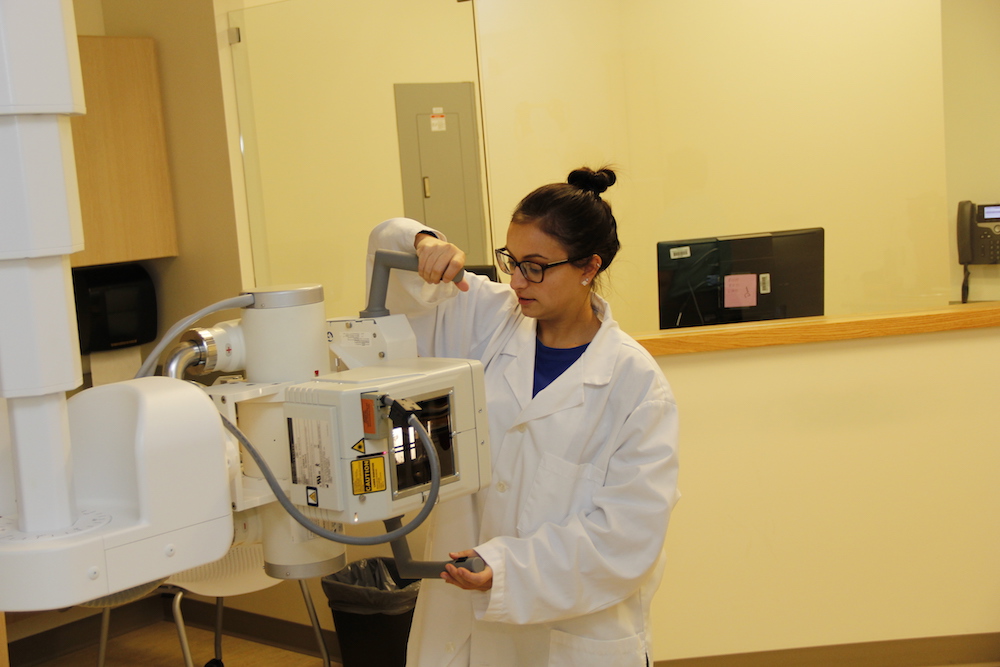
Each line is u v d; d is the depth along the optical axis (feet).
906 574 7.89
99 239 8.79
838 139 9.95
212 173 8.89
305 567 3.51
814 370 7.63
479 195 9.29
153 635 9.95
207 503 2.80
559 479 4.31
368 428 3.10
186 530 2.75
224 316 9.03
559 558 4.00
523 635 4.46
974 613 7.94
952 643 7.99
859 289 10.16
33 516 2.58
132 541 2.60
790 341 7.45
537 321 4.72
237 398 3.18
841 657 7.98
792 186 10.09
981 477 7.80
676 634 7.89
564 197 4.21
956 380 7.67
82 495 2.91
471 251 9.31
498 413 4.52
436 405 3.38
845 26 9.75
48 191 2.42
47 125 2.42
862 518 7.82
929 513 7.83
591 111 9.75
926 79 9.76
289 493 3.34
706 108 9.95
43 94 2.37
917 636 7.97
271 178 8.86
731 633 7.91
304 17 8.74
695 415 7.66
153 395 2.75
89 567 2.50
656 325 9.99
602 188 4.47
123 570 2.59
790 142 10.00
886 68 9.77
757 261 7.77
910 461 7.77
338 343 3.98
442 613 4.66
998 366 7.67
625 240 10.12
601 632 4.33
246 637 9.70
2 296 2.43
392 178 9.05
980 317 7.47
